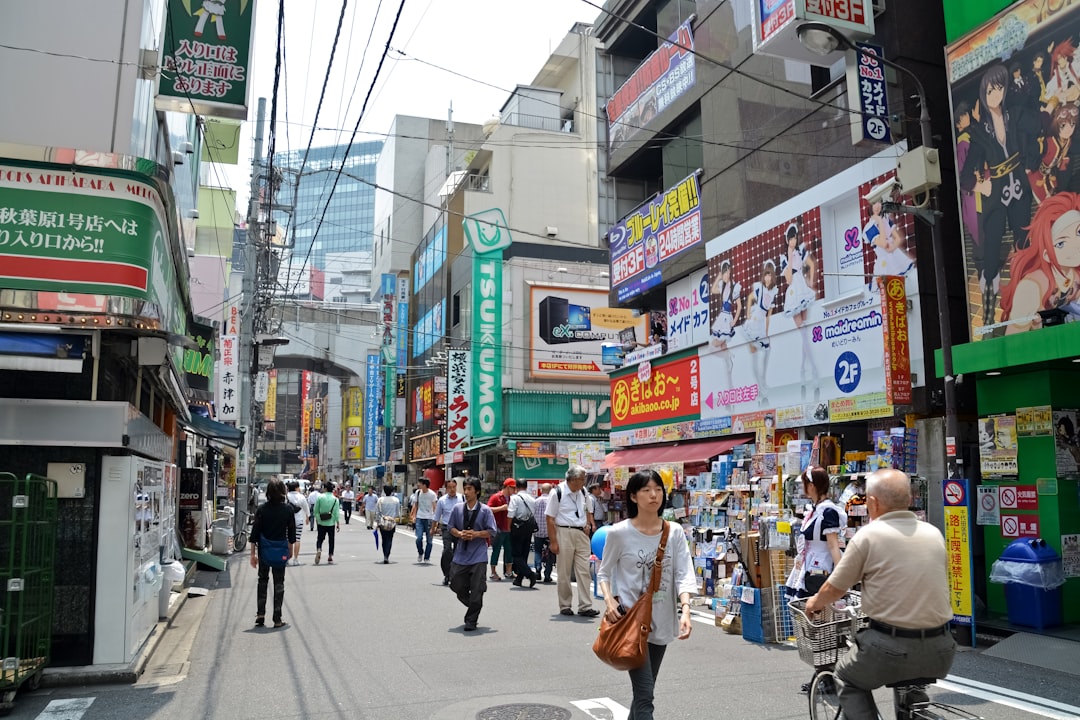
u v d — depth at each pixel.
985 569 9.60
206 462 25.80
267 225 22.19
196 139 16.06
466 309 34.31
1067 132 8.30
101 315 6.89
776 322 13.11
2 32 7.68
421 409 42.62
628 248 18.66
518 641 8.60
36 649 6.71
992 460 9.34
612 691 6.48
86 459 7.36
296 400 89.62
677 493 13.94
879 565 3.96
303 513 19.03
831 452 10.93
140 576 7.75
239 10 9.41
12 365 6.70
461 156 49.78
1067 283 8.21
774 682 6.76
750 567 8.69
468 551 9.33
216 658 7.92
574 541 10.35
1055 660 7.41
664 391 16.86
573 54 39.38
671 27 18.23
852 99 10.66
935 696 6.37
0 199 6.85
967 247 9.46
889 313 10.09
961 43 9.67
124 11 7.93
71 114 7.68
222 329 26.45
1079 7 8.25
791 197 12.95
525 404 29.88
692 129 16.72
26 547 6.43
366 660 7.73
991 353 8.50
